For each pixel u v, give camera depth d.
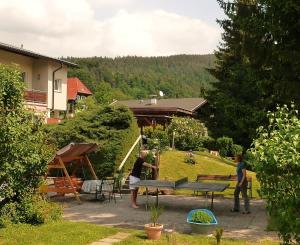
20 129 9.43
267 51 12.37
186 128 29.55
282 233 5.70
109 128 19.38
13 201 10.05
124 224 10.87
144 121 38.50
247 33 12.62
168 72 142.88
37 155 9.76
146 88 119.12
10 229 9.29
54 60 31.86
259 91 13.91
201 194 16.83
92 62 123.00
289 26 11.59
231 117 15.73
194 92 120.62
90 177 18.33
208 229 9.50
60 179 15.08
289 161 5.38
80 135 18.80
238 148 30.11
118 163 18.64
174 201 15.03
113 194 15.85
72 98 65.50
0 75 9.96
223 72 32.09
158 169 19.00
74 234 9.20
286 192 5.58
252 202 15.08
